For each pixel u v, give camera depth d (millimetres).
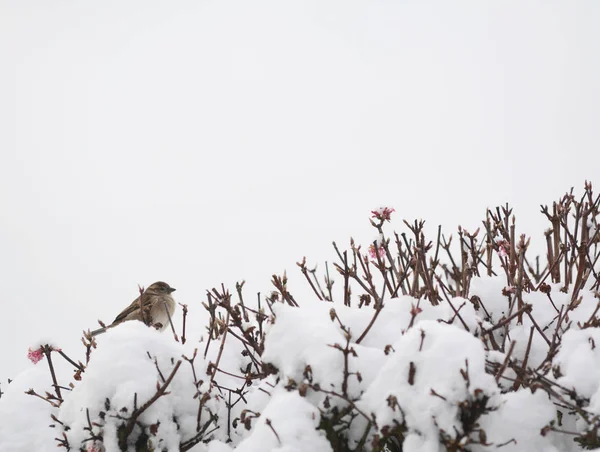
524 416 7551
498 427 7305
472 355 7031
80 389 8688
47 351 9398
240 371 9680
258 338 9328
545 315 9070
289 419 7453
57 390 9531
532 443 7453
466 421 6938
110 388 8367
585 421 7602
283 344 7840
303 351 7758
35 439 9484
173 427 8484
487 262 10203
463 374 6840
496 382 7504
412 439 7031
